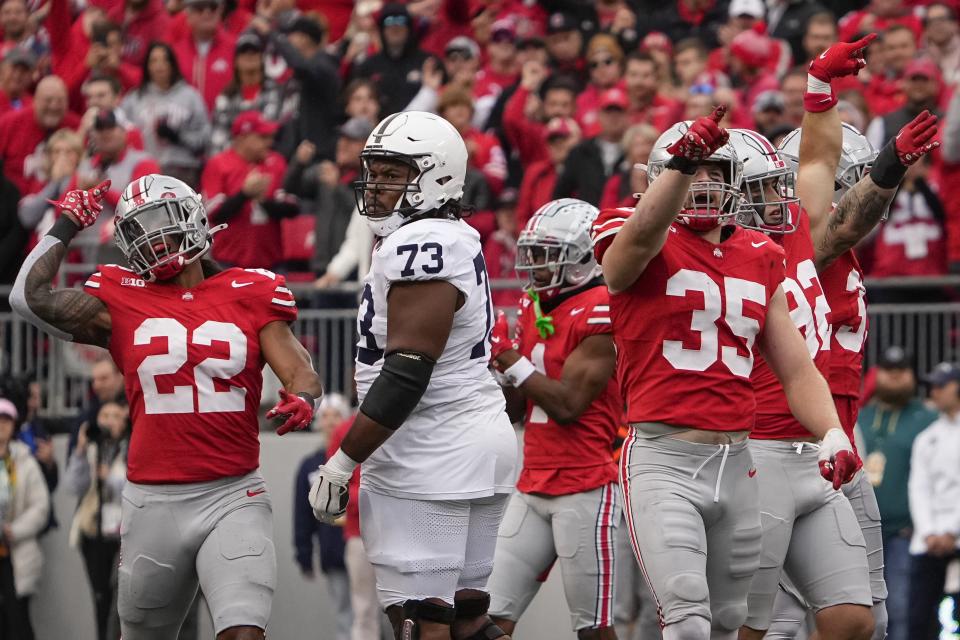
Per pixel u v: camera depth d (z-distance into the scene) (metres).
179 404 18.19
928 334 32.56
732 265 16.94
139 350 18.25
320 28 38.97
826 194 20.27
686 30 41.56
